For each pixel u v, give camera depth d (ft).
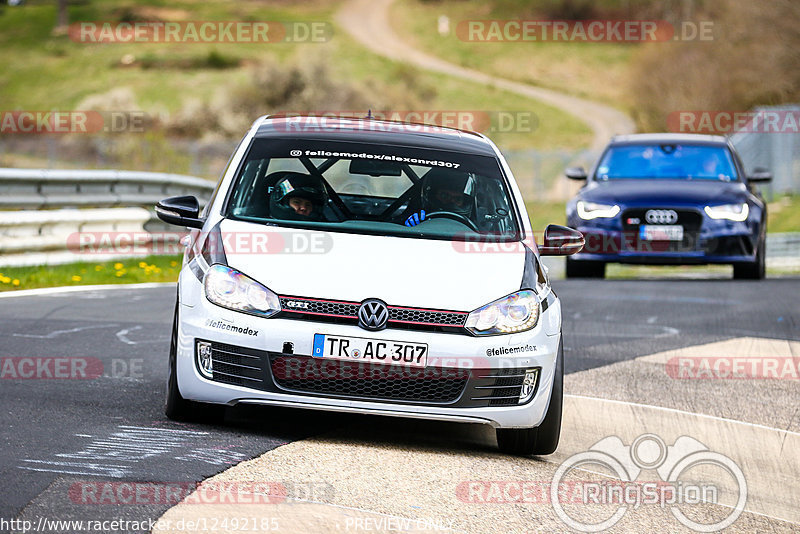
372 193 73.31
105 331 103.65
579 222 162.61
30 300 125.70
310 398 62.54
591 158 649.61
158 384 78.95
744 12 603.67
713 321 128.36
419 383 63.21
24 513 45.44
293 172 74.18
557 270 259.19
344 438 65.16
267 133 79.30
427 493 55.01
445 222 72.02
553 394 66.08
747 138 439.22
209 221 70.23
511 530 51.21
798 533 57.62
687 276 207.41
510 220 74.43
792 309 138.92
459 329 63.31
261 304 62.80
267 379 62.34
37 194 162.50
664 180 169.17
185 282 66.13
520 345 64.23
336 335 62.03
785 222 358.23
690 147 176.14
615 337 115.65
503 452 67.62
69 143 655.35
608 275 234.38
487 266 67.67
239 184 73.31
